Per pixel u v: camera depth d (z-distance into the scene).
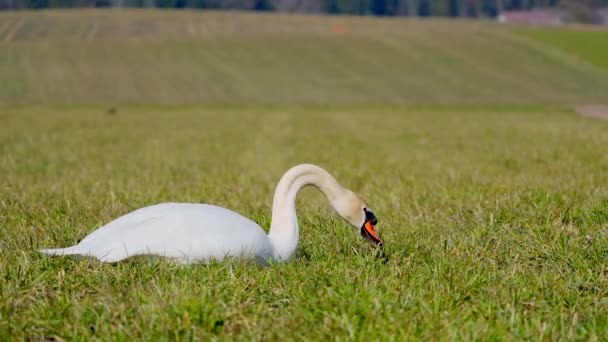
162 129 36.72
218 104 69.88
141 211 7.07
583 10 183.50
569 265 7.34
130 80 82.81
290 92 78.75
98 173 17.25
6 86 77.62
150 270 6.49
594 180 13.94
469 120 42.12
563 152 21.19
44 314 5.70
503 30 116.19
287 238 7.13
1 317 5.63
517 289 6.38
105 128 37.12
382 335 5.24
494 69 91.38
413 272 6.82
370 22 127.94
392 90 80.31
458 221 9.33
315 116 49.00
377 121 42.47
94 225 8.79
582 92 79.69
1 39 102.94
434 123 39.59
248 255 6.80
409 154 22.78
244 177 16.28
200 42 105.62
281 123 41.56
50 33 107.94
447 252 7.58
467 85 82.94
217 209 7.07
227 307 5.73
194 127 38.34
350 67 92.69
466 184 13.20
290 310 5.79
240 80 84.50
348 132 33.81
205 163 20.66
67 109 58.12
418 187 13.39
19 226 8.75
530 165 18.05
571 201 10.29
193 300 5.71
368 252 7.55
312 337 5.33
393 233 8.67
